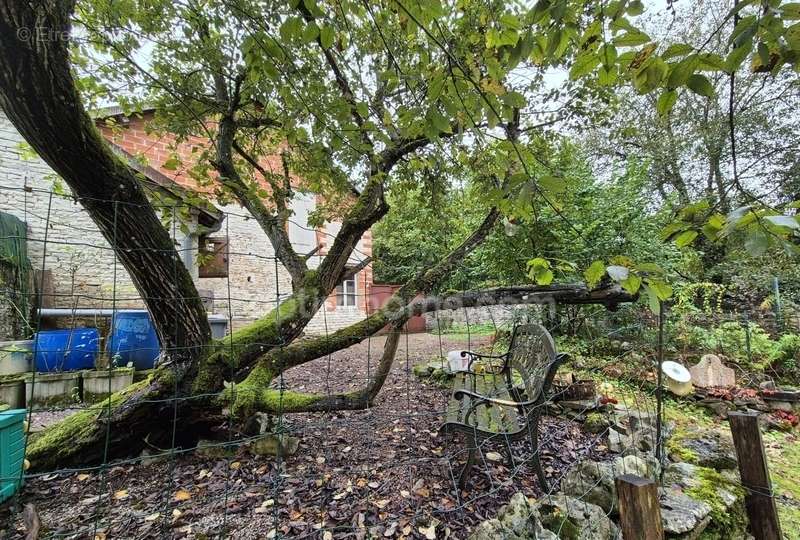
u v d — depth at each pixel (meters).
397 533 1.76
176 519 1.81
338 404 2.65
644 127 9.34
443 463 2.43
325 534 1.71
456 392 2.28
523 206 1.16
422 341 8.66
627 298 2.74
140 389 2.45
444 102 1.27
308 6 1.25
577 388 3.42
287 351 2.80
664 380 3.97
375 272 15.19
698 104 8.79
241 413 2.45
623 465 2.09
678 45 0.93
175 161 3.01
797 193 6.88
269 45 1.55
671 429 2.92
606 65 1.05
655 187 9.51
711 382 4.31
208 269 4.84
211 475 2.21
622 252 4.96
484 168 2.39
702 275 7.11
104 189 1.97
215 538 1.68
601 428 2.99
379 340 8.97
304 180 3.92
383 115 2.37
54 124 1.63
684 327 5.17
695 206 1.11
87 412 2.37
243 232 7.72
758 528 1.90
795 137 7.80
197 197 2.87
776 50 0.84
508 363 3.26
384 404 3.72
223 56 2.54
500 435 2.15
